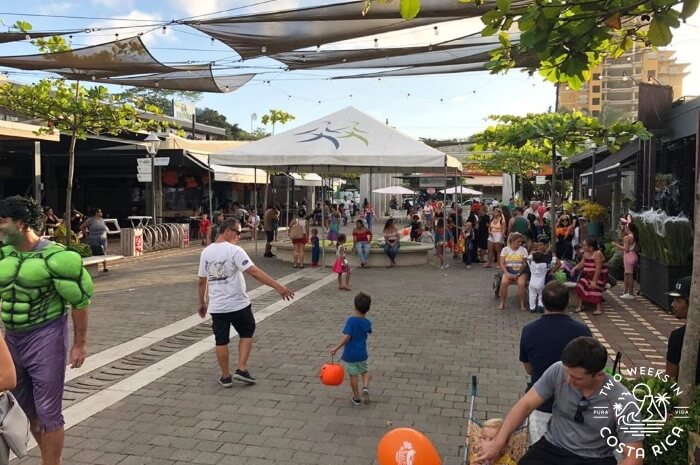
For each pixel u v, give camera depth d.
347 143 15.91
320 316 9.91
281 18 6.86
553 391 3.20
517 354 7.59
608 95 83.69
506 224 18.86
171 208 28.72
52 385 3.88
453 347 7.92
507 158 32.22
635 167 17.58
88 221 16.58
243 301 6.20
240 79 10.12
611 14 4.00
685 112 13.19
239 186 34.81
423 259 17.83
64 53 8.84
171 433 4.98
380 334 8.64
